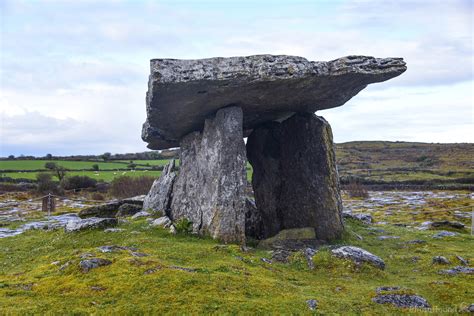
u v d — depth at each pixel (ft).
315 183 56.03
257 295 30.78
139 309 27.78
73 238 49.93
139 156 294.05
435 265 41.14
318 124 56.70
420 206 119.65
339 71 45.91
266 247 49.80
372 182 209.97
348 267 39.06
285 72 45.03
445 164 291.38
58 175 177.78
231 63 44.60
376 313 29.04
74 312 27.45
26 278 34.86
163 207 64.44
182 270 33.99
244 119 59.00
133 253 38.75
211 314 27.35
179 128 58.90
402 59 47.70
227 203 48.44
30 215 93.97
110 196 139.74
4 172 209.77
